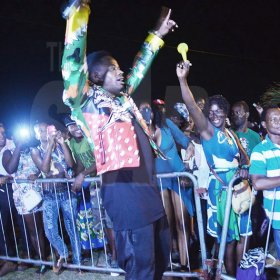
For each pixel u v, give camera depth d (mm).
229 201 3568
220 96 3719
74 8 1958
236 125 4762
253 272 3340
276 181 3195
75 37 1979
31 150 4695
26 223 4805
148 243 2309
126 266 2354
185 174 3836
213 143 3619
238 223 3684
